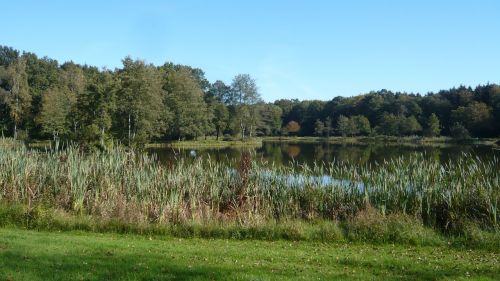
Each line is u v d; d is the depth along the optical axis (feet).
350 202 49.75
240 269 26.89
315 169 56.08
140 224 41.19
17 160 51.90
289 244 38.32
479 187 45.93
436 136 284.61
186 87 232.94
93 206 45.39
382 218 42.39
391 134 302.86
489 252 36.35
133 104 176.65
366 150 188.75
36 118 205.36
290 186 51.49
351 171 54.49
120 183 49.42
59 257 28.09
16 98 210.38
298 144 259.60
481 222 42.19
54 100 195.31
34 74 277.44
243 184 51.52
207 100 278.67
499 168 56.95
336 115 369.30
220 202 49.65
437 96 340.80
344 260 31.71
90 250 31.04
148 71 191.62
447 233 42.11
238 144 241.96
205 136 265.54
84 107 151.23
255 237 40.73
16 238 33.86
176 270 25.98
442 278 27.25
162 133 225.76
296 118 394.32
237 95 274.57
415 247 38.27
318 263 30.71
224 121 270.05
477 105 267.59
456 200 45.01
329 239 40.22
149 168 54.24
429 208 45.47
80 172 47.65
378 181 50.39
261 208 47.70
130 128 180.34
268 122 339.57
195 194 48.85
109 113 159.53
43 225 41.16
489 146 207.92
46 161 54.08
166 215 43.11
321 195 50.31
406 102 334.65
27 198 46.96
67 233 39.78
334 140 311.68
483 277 27.48
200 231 40.96
